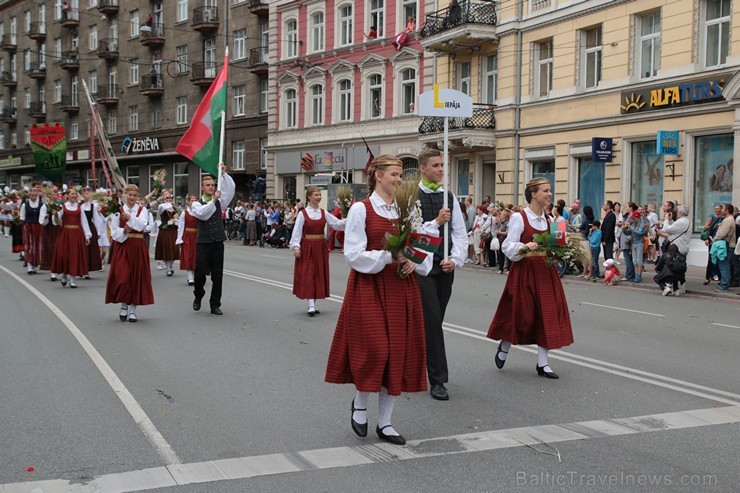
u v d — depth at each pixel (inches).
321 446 206.1
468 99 287.1
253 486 176.4
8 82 2568.9
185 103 1860.2
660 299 566.6
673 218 748.0
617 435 215.8
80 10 2230.6
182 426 224.4
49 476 183.0
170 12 1882.4
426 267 208.8
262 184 1574.8
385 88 1294.3
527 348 350.0
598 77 936.9
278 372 296.7
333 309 473.7
